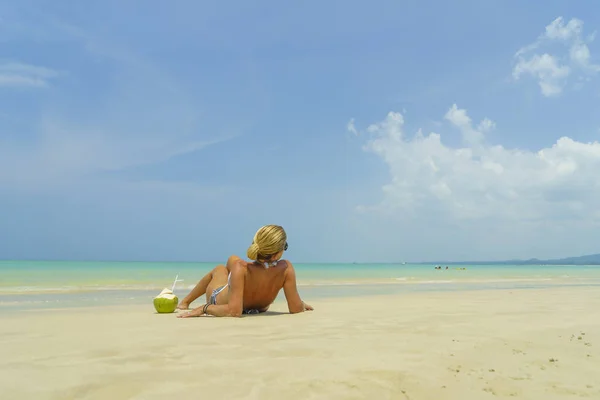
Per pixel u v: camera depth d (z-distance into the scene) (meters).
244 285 5.54
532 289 13.45
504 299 8.73
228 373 2.62
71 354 3.13
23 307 7.33
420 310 6.36
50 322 4.90
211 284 6.03
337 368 2.73
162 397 2.18
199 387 2.34
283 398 2.18
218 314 5.46
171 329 4.34
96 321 5.00
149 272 25.48
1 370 2.67
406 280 21.12
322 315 5.63
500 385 2.38
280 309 6.77
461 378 2.51
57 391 2.27
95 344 3.51
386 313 5.90
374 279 21.84
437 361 2.92
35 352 3.20
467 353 3.18
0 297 9.79
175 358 3.01
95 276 20.05
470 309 6.57
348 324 4.74
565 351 3.25
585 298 9.08
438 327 4.52
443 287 15.12
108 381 2.44
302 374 2.59
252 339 3.76
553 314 5.87
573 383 2.41
